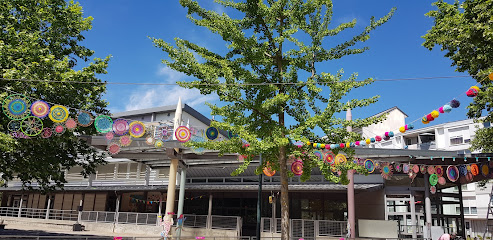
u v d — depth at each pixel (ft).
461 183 66.13
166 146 66.95
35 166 47.37
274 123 38.11
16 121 36.29
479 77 38.73
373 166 42.73
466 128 137.28
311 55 39.47
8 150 36.76
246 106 37.65
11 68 40.63
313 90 36.88
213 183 91.66
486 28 32.37
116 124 38.50
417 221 66.39
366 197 73.20
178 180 96.37
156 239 67.87
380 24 38.45
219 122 37.42
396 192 69.36
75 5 52.80
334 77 36.94
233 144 37.78
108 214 88.89
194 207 93.97
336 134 38.81
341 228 66.18
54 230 87.66
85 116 37.96
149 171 99.35
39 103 33.42
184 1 38.24
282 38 38.58
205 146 37.93
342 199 77.10
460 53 39.09
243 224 86.99
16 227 93.50
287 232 36.29
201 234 75.41
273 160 40.09
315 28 39.91
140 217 84.94
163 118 108.06
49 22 49.85
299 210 79.82
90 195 107.96
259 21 40.40
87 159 58.03
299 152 37.42
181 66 35.63
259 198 54.49
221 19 38.68
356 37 39.04
